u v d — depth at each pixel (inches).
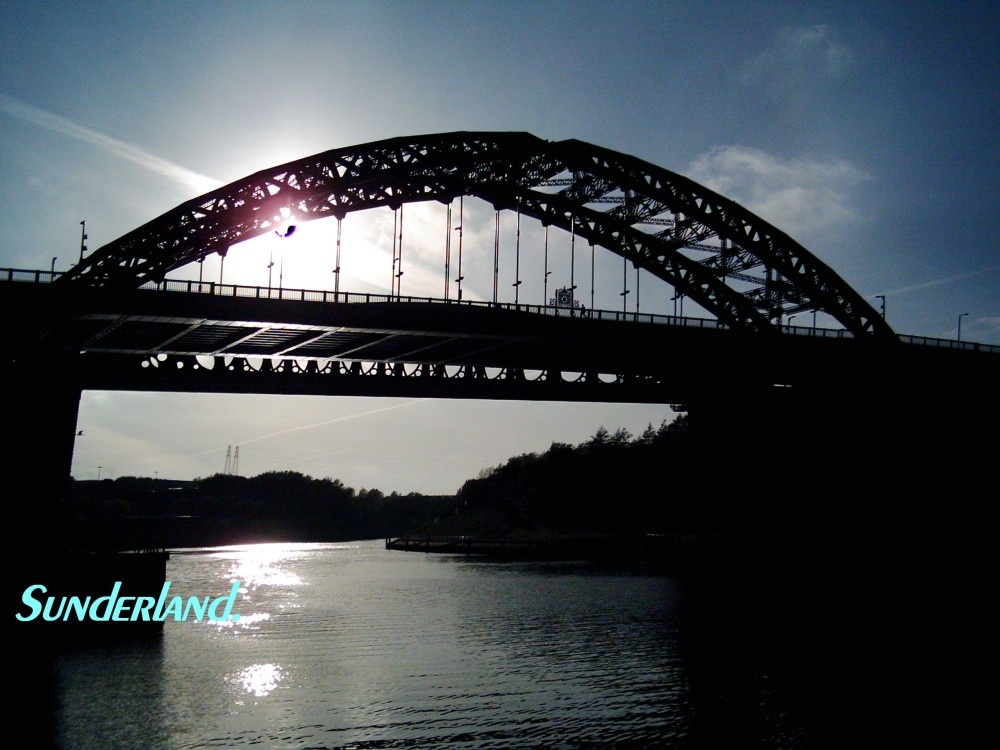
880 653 1983.3
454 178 3432.6
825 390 4261.8
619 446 7308.1
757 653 1983.3
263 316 2630.4
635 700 1590.8
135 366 3233.3
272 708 1534.2
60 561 2262.6
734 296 3927.2
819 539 3983.8
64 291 2396.7
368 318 2795.3
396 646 2082.9
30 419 2674.7
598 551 5177.2
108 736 1389.0
